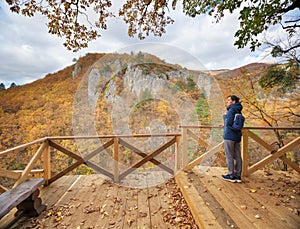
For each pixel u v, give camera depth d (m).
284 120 4.16
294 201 1.73
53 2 2.09
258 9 2.10
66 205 1.90
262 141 2.48
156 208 1.85
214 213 1.48
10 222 1.54
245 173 2.47
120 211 1.79
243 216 1.44
